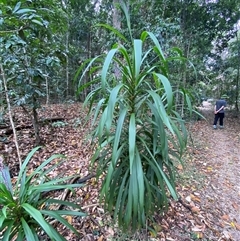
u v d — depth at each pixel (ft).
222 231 5.40
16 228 3.24
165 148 3.49
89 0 20.44
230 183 8.14
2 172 3.69
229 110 27.35
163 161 4.23
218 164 9.96
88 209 5.40
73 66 23.12
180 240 4.88
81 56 23.56
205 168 9.22
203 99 22.30
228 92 27.61
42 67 8.21
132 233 4.70
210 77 26.40
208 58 25.21
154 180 4.33
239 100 27.55
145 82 3.70
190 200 6.48
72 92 24.07
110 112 2.92
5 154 8.01
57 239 3.01
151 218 4.87
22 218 3.16
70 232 4.73
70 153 8.69
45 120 11.72
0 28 6.21
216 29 21.20
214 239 5.07
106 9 20.84
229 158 10.93
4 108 8.92
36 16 5.75
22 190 3.47
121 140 3.89
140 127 4.02
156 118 3.44
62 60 8.85
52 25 7.62
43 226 2.65
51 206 5.31
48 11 6.91
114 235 4.73
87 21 20.70
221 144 13.48
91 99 4.15
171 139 4.46
